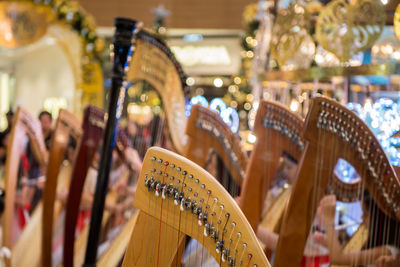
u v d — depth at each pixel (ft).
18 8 18.95
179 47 31.12
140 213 5.07
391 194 6.09
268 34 10.42
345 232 7.74
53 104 34.71
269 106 7.23
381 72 6.91
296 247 6.11
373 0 7.24
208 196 4.72
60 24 19.74
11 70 35.73
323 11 7.72
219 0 29.35
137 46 7.89
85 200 11.85
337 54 7.61
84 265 7.79
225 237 4.66
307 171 5.99
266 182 7.37
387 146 7.03
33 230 11.52
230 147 8.61
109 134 7.70
